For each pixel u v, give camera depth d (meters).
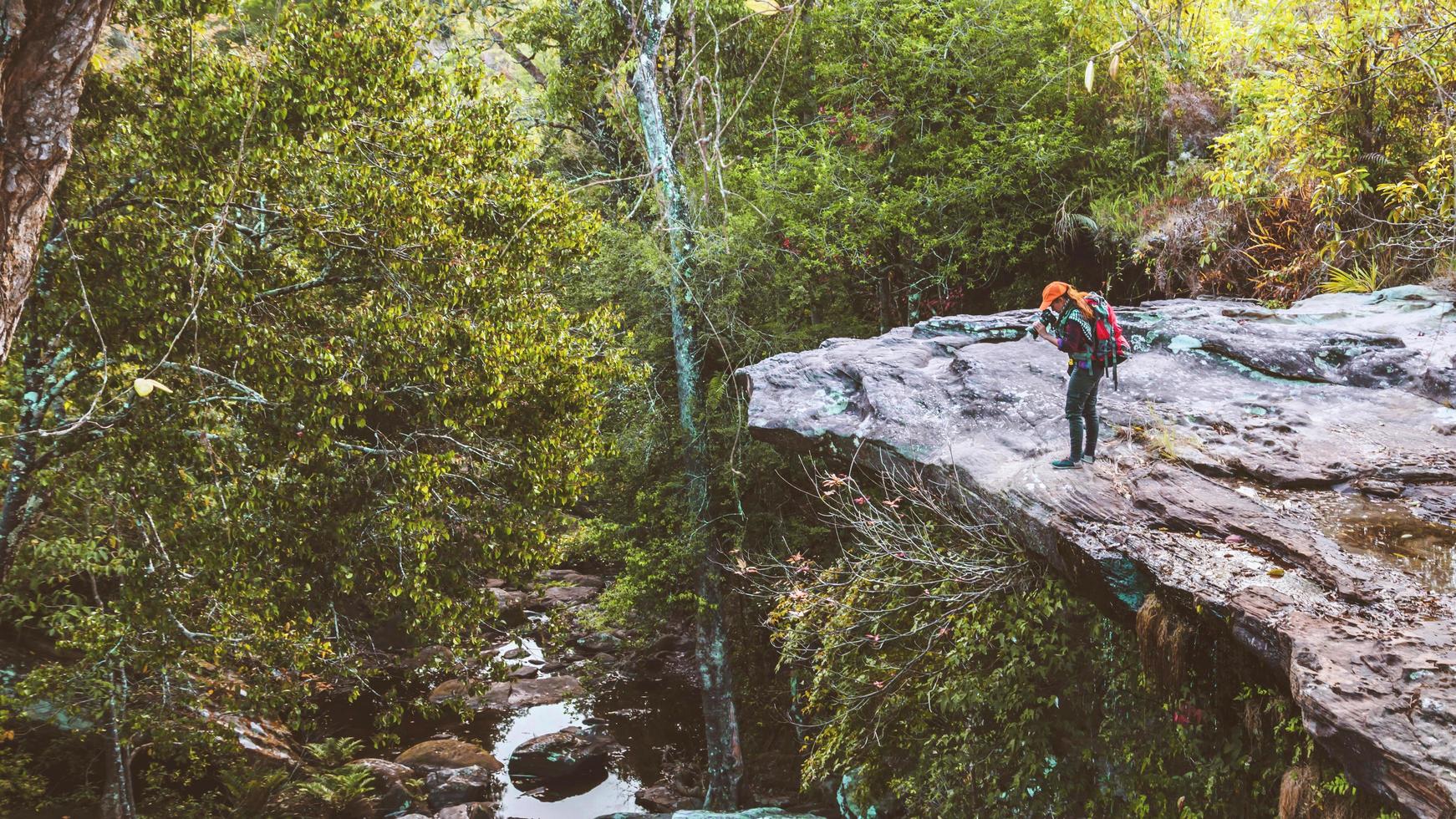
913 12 17.36
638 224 17.73
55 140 4.51
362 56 9.77
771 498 16.78
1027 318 10.70
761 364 10.80
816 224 16.98
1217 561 5.75
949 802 8.52
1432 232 10.53
